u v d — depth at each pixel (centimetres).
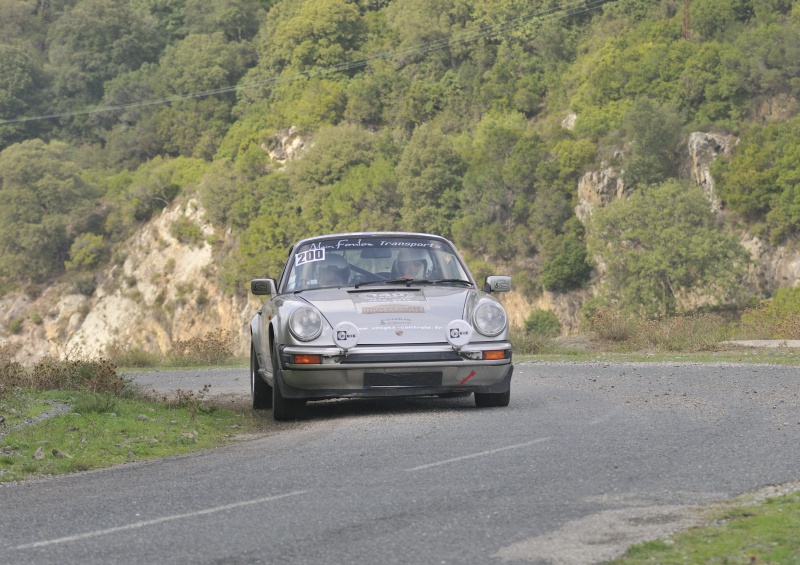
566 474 1264
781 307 15150
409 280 2142
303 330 1922
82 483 1419
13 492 1373
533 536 961
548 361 3753
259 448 1652
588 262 18662
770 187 17325
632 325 4841
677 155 19200
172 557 941
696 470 1267
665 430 1623
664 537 938
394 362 1900
